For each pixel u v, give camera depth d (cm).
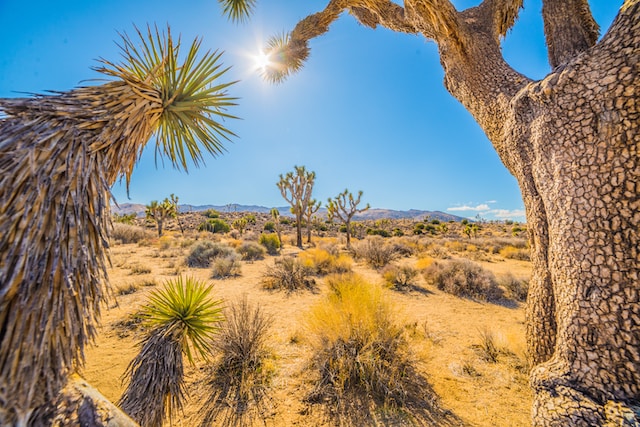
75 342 93
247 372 346
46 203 83
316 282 901
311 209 2438
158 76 131
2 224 76
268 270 935
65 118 94
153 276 935
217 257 1197
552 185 188
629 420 131
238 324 396
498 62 258
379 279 929
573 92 172
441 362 386
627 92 149
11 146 81
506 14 280
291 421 269
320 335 377
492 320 569
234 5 388
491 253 1767
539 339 217
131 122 113
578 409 149
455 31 252
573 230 170
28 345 78
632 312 144
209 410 285
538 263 221
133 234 2284
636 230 146
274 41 405
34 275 79
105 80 113
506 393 315
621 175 151
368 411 283
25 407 77
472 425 265
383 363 344
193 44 150
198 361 382
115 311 573
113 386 320
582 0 243
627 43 152
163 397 180
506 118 242
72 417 85
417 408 288
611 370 148
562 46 244
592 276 159
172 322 206
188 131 158
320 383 325
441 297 738
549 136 188
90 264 93
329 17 371
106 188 102
